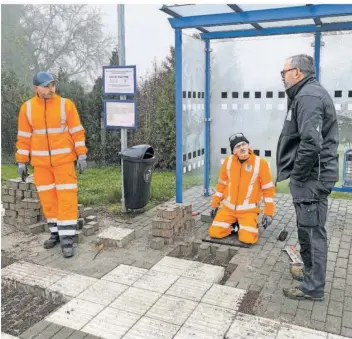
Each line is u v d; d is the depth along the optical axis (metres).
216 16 5.93
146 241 5.48
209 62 7.66
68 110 4.92
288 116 3.70
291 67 3.60
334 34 6.91
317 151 3.38
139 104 12.25
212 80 7.77
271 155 7.63
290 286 4.13
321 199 3.67
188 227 5.93
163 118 11.43
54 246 5.31
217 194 5.67
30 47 17.16
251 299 3.89
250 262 4.75
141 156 6.42
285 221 6.31
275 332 3.37
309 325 3.48
